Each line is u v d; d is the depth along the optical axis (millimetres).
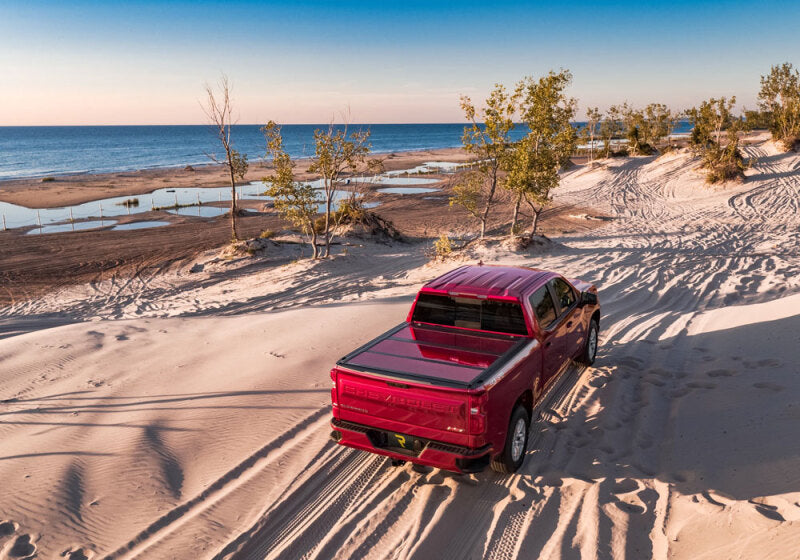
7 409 7242
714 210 38688
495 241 24828
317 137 25078
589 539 4238
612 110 85812
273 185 25406
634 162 68125
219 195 57312
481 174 28047
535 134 26219
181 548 4391
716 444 5391
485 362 5070
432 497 5012
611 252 22844
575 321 7168
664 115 86938
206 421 6664
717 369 7383
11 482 5363
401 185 63812
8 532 4617
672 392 6980
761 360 7262
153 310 18188
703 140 64500
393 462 5602
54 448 6051
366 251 29609
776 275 15227
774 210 36594
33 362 9180
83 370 8727
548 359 6180
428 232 36906
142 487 5281
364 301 13859
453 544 4352
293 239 32062
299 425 6535
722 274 16234
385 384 4883
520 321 5781
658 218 37469
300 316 11938
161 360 9133
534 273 6836
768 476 4574
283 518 4781
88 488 5270
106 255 29156
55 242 32688
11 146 193750
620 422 6273
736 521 4074
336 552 4320
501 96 26266
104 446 6082
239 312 16594
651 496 4773
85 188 63250
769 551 3568
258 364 8625
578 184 59156
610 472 5246
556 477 5246
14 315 18688
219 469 5613
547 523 4539
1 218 42188
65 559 4293
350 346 9438
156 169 98438
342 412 5215
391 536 4484
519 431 5441
